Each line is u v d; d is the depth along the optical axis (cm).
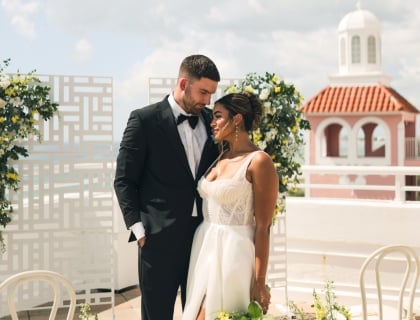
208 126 339
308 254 597
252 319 283
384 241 562
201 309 310
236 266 298
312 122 1836
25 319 527
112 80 521
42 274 270
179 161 324
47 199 613
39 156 856
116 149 527
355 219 573
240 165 304
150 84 509
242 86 500
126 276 631
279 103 487
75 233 535
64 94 509
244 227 305
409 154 1834
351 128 1797
